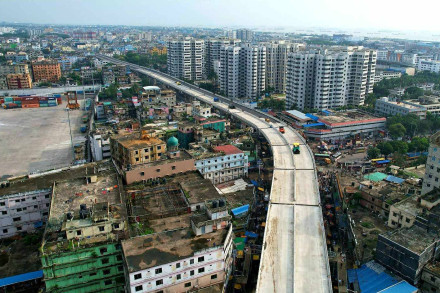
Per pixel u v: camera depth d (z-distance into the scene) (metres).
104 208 88.19
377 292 85.44
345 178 152.50
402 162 168.75
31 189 114.88
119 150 142.62
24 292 92.75
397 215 113.38
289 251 95.62
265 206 135.12
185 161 125.75
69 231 82.38
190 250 79.94
